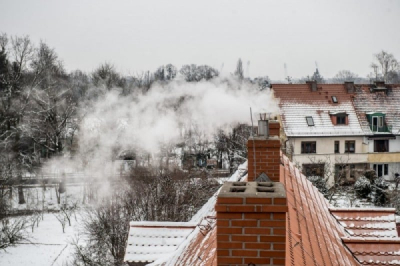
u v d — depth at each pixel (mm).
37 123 39125
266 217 4023
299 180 11422
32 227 28859
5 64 41156
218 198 4066
